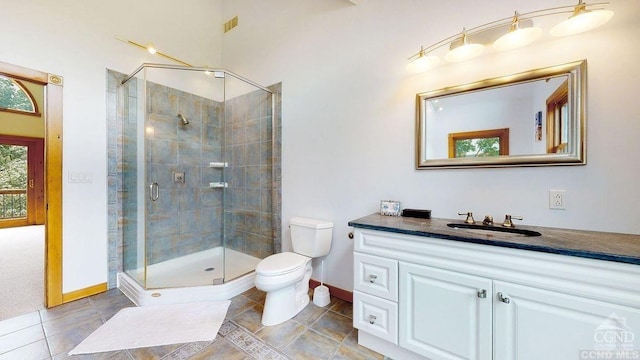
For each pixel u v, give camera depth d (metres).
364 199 2.07
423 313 1.33
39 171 5.58
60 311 1.96
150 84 2.59
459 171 1.66
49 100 2.03
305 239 2.19
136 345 1.56
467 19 1.61
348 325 1.81
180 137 2.84
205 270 2.62
